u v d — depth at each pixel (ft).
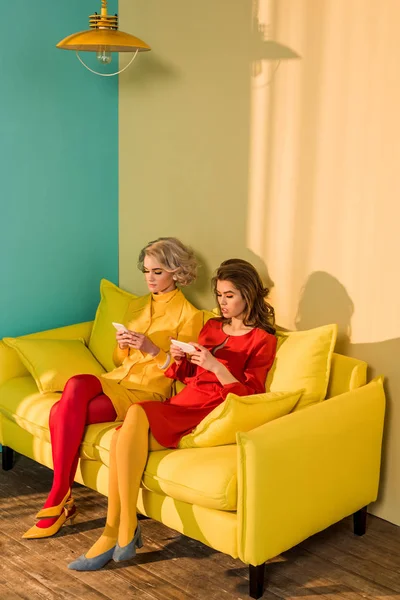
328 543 9.66
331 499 9.05
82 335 12.30
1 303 12.05
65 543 9.53
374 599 8.46
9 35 11.41
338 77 9.86
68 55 12.16
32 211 12.17
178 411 9.47
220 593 8.53
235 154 11.29
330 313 10.42
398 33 9.18
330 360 9.70
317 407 8.93
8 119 11.62
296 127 10.44
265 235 11.08
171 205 12.40
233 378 9.54
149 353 10.42
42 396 10.77
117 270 13.50
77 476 10.10
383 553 9.44
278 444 8.20
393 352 9.80
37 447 10.65
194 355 9.51
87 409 9.81
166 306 11.05
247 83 10.96
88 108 12.58
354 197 9.91
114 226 13.35
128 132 12.88
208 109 11.55
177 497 8.66
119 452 8.87
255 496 8.04
